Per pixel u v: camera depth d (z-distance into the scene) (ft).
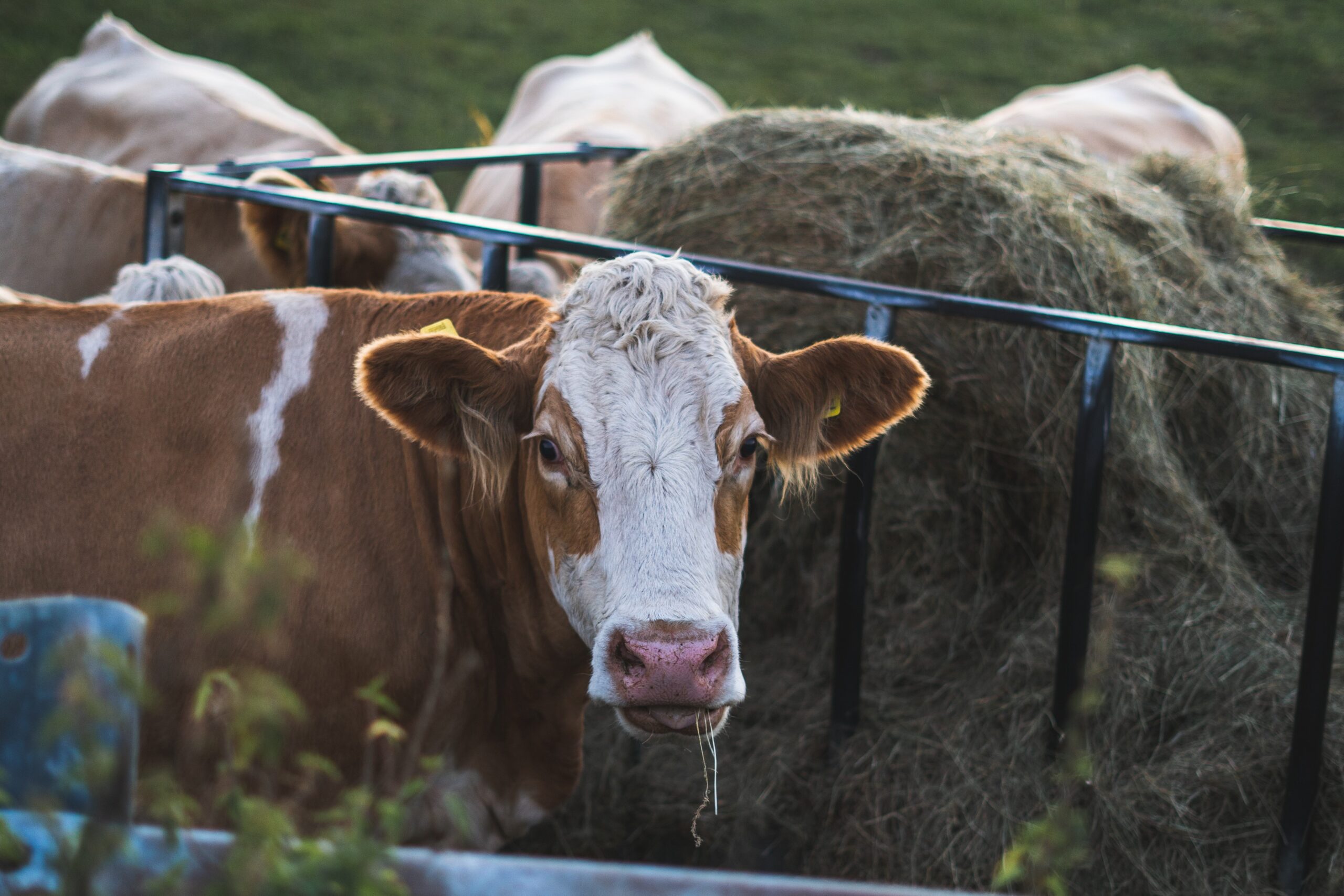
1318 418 11.89
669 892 3.86
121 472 8.21
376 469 8.49
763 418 8.23
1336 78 36.83
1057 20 42.96
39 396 8.36
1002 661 10.66
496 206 21.83
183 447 8.34
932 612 11.38
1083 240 11.21
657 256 7.91
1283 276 13.39
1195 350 8.93
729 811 10.94
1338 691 9.82
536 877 3.87
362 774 8.42
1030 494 11.05
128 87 24.99
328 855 3.53
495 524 8.57
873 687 11.15
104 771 3.38
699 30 42.11
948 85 36.91
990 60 39.22
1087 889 9.46
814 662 11.76
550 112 26.81
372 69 37.06
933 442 11.35
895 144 11.89
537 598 8.63
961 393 11.12
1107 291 11.07
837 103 35.01
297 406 8.54
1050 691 10.20
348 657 8.18
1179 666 9.96
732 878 3.88
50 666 3.51
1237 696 9.76
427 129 32.78
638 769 11.40
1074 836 4.29
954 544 11.37
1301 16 42.24
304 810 8.25
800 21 43.01
